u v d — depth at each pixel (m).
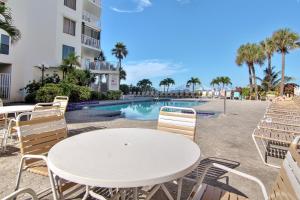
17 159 4.13
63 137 2.93
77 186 2.31
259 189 3.22
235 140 6.09
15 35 9.05
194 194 2.12
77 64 17.56
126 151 1.96
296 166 1.38
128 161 1.74
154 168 1.63
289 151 1.60
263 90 32.84
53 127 2.81
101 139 2.32
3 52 14.66
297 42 26.66
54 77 16.52
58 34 18.61
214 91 32.16
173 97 32.03
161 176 1.51
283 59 27.61
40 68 16.47
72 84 14.86
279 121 5.88
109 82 23.50
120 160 1.76
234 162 4.33
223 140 6.07
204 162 4.29
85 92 15.29
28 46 16.41
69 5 19.89
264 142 5.38
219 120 9.80
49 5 17.84
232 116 11.35
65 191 2.25
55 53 18.38
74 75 16.75
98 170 1.57
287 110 7.80
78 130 6.72
